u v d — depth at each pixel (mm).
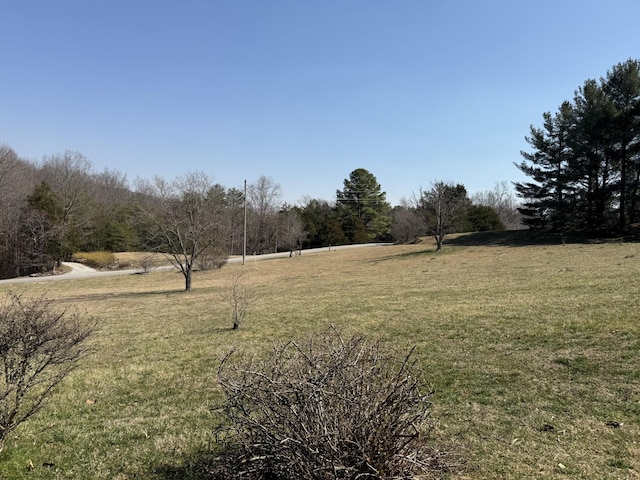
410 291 17625
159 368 8273
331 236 63156
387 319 11695
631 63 33000
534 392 5680
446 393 5875
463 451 4008
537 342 7926
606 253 25250
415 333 9680
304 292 20375
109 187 70250
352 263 36125
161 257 48000
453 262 29547
